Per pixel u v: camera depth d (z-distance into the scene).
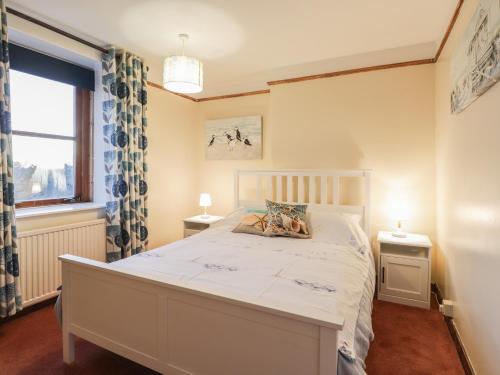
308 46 2.56
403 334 2.03
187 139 3.88
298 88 3.28
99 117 2.87
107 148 2.69
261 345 1.12
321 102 3.17
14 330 2.02
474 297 1.54
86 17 2.14
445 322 2.18
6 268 1.96
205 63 2.93
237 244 2.32
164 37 2.44
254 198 3.70
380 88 2.93
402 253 2.63
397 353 1.82
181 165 3.79
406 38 2.42
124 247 2.79
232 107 3.82
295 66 3.00
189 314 1.28
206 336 1.25
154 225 3.44
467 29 1.58
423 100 2.78
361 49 2.62
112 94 2.64
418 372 1.65
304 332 1.03
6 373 1.61
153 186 3.41
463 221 1.77
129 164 2.79
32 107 2.51
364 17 2.12
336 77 3.10
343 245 2.36
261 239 2.49
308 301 1.34
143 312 1.41
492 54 1.19
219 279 1.59
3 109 1.91
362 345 1.29
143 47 2.63
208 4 1.97
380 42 2.49
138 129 2.87
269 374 1.11
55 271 2.36
